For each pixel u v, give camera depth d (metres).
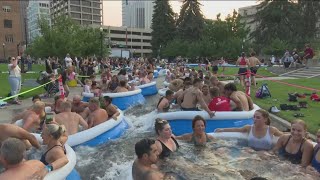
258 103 11.98
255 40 56.47
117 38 130.38
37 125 6.83
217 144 6.14
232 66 38.41
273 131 6.08
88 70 24.39
